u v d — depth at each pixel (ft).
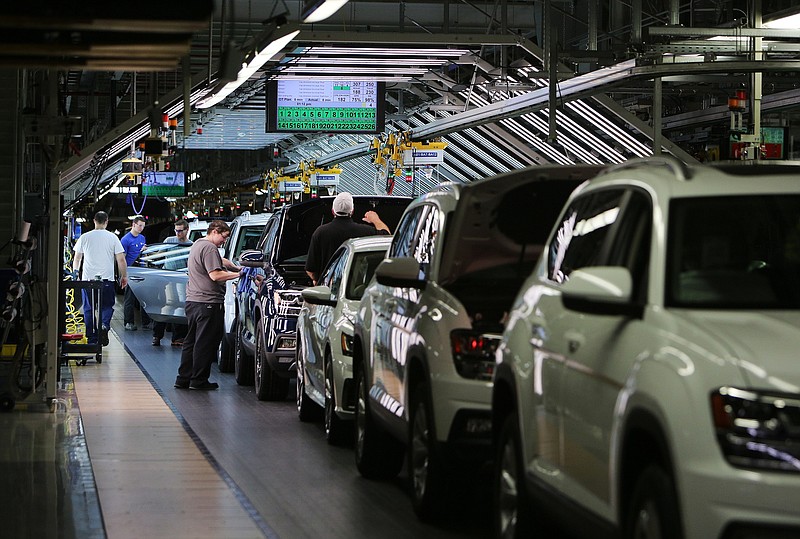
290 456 72.95
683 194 36.78
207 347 110.11
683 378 30.07
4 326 98.53
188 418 90.33
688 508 29.04
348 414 74.43
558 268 43.16
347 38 153.69
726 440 28.73
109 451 74.18
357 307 75.77
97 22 41.37
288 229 105.81
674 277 34.55
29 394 95.86
